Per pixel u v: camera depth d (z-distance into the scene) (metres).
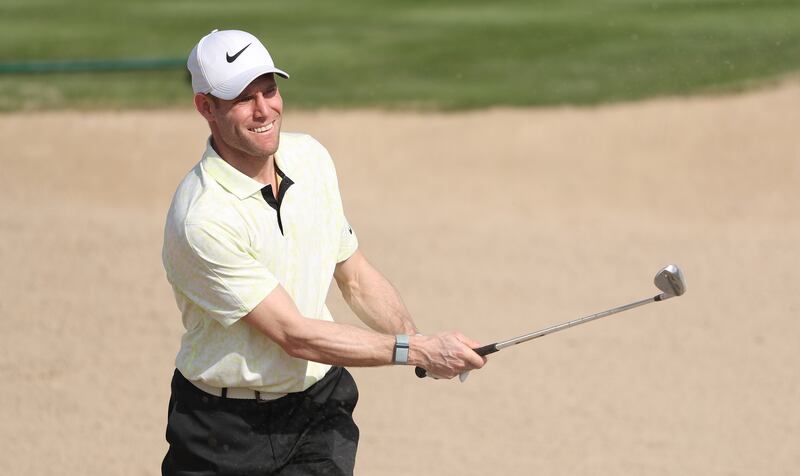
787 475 18.78
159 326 25.75
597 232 32.47
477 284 28.11
